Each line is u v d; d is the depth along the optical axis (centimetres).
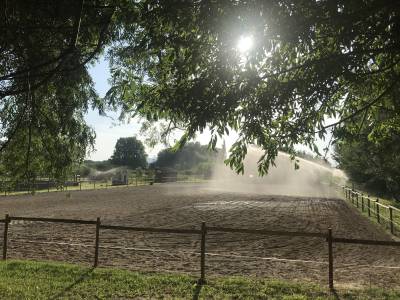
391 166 2908
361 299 872
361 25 543
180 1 561
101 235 1766
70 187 5791
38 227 1989
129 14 584
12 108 910
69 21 704
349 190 3731
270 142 680
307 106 613
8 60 784
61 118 922
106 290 914
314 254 1441
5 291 884
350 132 760
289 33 532
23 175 964
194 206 3219
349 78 555
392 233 1897
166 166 13038
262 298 873
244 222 2302
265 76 583
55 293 886
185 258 1326
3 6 642
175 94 586
